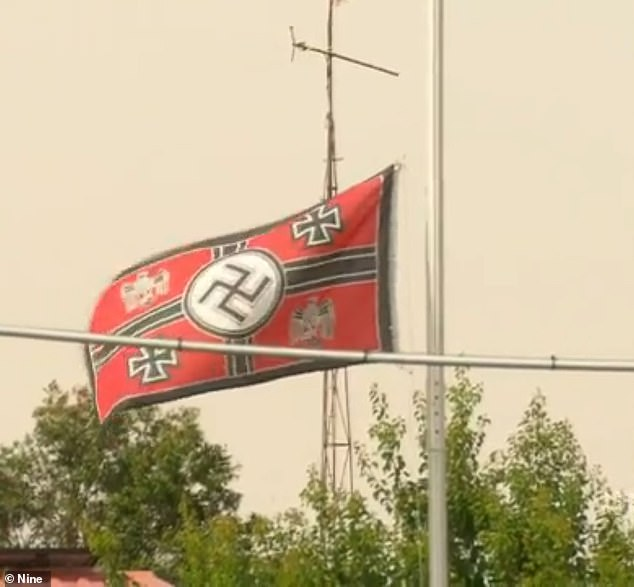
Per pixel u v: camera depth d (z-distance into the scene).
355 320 25.08
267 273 24.80
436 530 25.33
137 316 24.72
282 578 30.66
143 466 68.12
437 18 27.12
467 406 30.64
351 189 25.27
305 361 23.00
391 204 25.33
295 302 24.84
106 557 40.91
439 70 27.06
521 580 29.83
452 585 30.06
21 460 70.00
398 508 30.70
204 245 24.84
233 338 24.64
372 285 25.11
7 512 69.19
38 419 69.69
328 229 25.11
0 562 49.59
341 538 30.69
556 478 30.53
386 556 30.42
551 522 29.67
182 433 68.50
